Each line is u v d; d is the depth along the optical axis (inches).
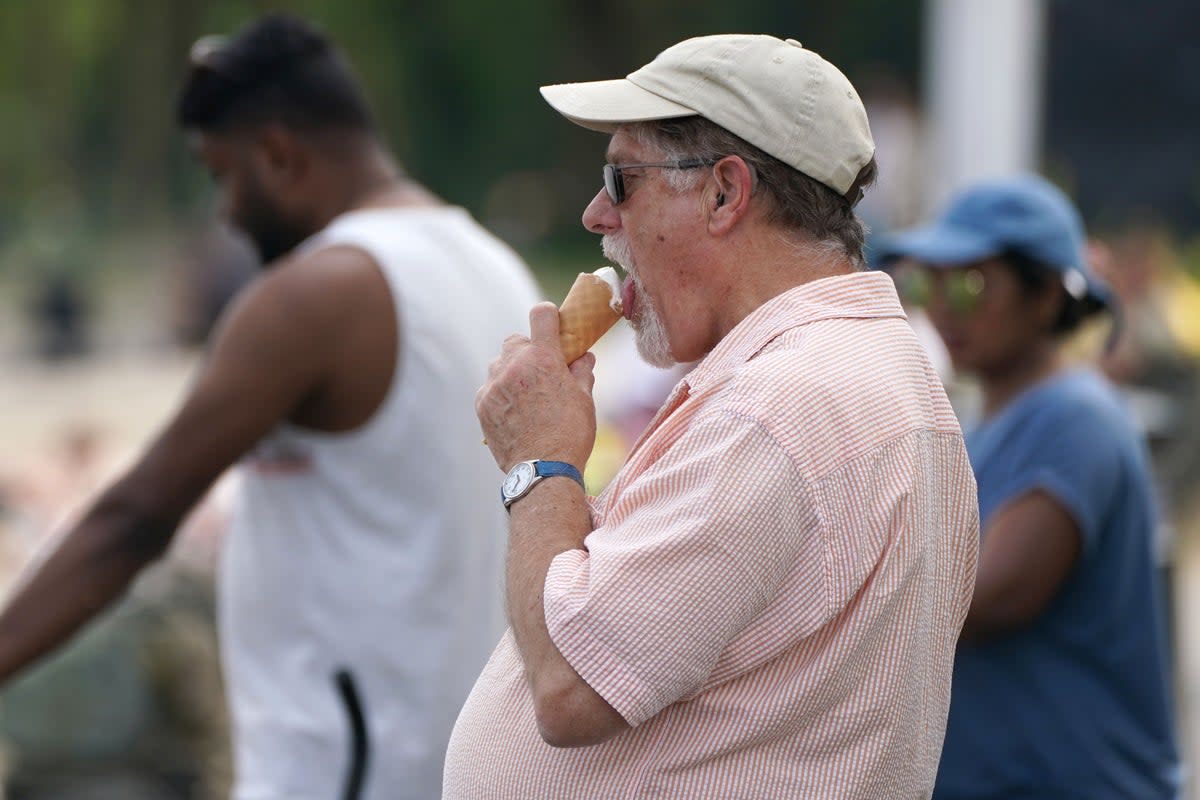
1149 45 935.7
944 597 298.7
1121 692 464.8
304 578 449.4
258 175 475.2
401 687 442.9
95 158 5521.7
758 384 281.1
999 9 940.6
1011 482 465.1
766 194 298.5
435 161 5329.7
